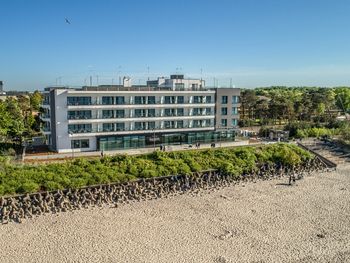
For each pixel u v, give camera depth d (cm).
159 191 6344
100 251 4212
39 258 4022
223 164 7419
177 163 7319
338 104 19662
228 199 6141
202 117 10625
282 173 7844
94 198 5816
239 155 8175
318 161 8669
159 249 4288
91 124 9219
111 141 9412
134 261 4003
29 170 6475
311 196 6388
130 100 9588
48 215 5219
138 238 4569
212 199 6128
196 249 4306
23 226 4834
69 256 4081
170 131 10200
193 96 10475
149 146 9956
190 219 5225
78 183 6056
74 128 9056
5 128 9419
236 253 4228
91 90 9188
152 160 7494
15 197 5575
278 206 5850
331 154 9231
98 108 9225
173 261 4019
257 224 5094
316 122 13562
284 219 5303
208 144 10525
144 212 5453
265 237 4678
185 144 10381
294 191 6669
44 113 10112
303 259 4125
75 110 9000
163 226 4953
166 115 10125
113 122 9456
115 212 5419
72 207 5522
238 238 4634
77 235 4606
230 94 10988
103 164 7062
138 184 6462
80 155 8675
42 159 8088
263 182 7231
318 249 4378
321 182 7294
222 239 4591
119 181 6412
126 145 9631
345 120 13725
